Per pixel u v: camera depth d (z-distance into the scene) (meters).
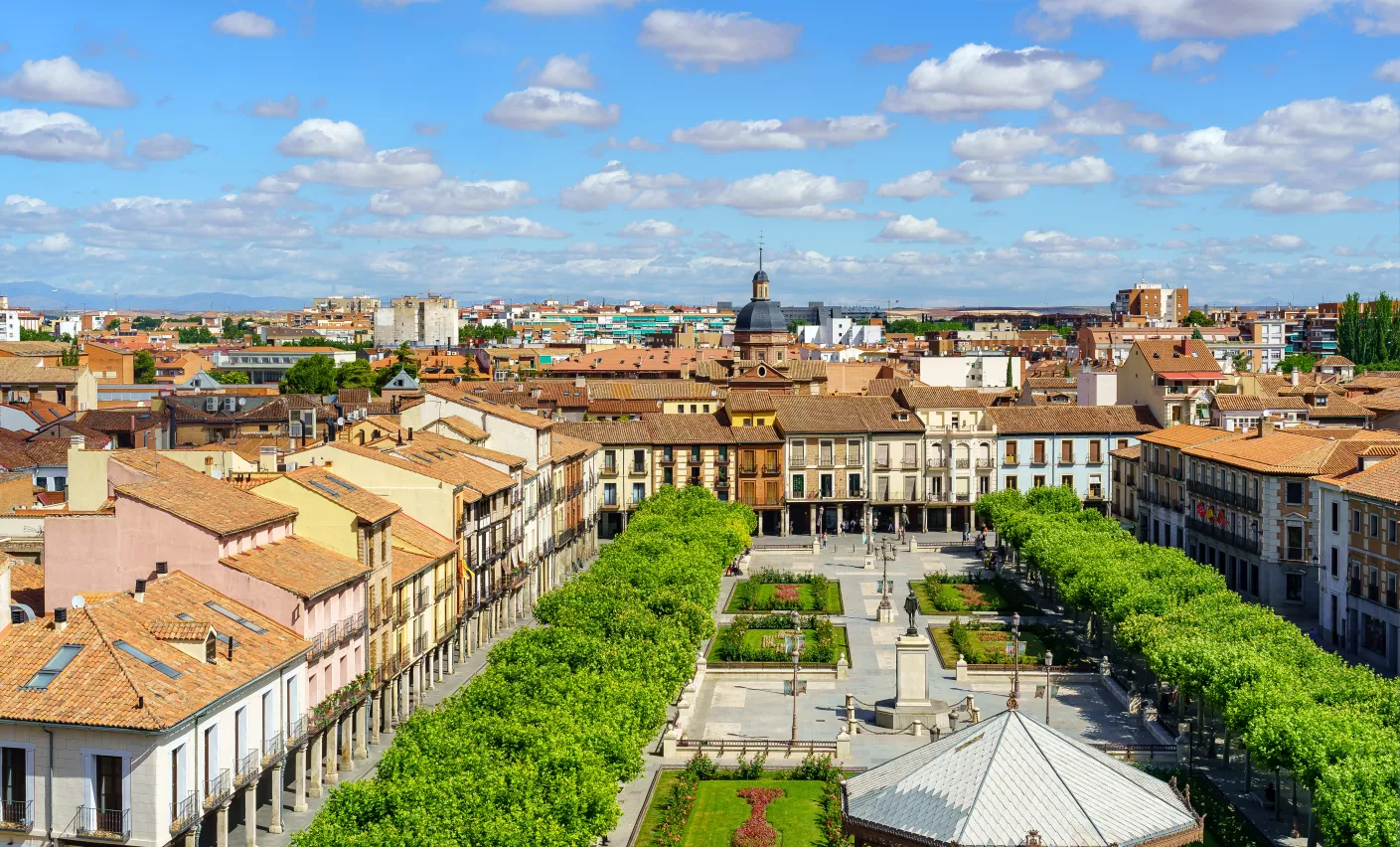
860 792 53.75
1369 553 114.19
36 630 67.88
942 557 183.88
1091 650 123.81
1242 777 86.00
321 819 57.31
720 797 82.81
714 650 122.62
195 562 78.75
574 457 169.38
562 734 67.94
